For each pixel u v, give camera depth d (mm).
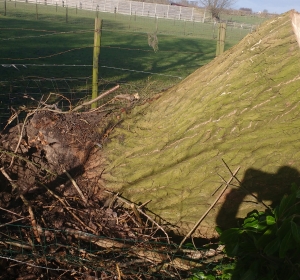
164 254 3172
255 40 3768
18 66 11352
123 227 3545
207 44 22734
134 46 19516
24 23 24625
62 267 3094
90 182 3947
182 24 36250
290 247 2447
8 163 4000
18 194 3621
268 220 2684
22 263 3039
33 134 4285
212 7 37406
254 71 3553
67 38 19875
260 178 3289
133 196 3732
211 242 3441
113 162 3967
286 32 3586
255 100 3467
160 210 3605
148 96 4656
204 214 3352
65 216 3533
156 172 3721
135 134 4043
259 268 2670
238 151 3391
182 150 3648
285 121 3328
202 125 3631
